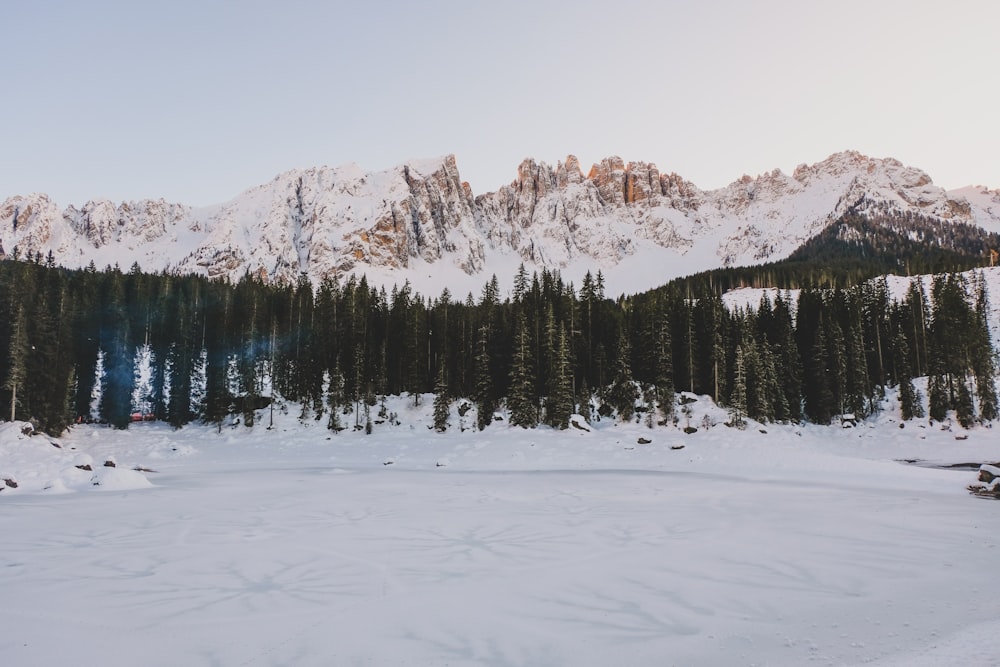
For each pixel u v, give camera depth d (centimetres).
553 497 2364
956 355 5750
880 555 1268
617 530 1595
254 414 6384
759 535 1516
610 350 6931
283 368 7194
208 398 6297
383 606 926
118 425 6084
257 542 1434
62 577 1103
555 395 5597
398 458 4762
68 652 741
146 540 1460
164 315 6956
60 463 3347
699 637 778
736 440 4816
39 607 925
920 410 6000
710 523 1709
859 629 795
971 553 1283
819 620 839
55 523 1728
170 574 1124
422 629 820
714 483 2936
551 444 4928
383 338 7575
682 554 1291
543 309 7269
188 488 2762
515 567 1178
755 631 798
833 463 3762
